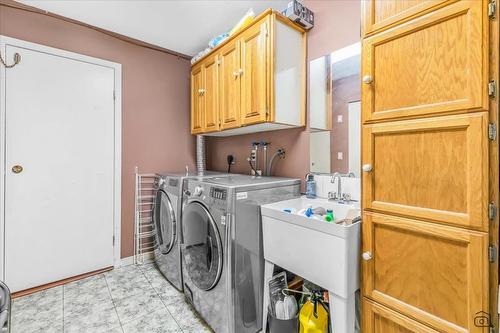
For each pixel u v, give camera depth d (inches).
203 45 105.2
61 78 84.4
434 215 35.9
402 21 38.8
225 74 82.3
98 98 92.0
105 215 95.0
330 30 68.1
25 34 77.9
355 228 43.9
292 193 71.3
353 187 62.8
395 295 40.8
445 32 34.6
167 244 84.8
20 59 77.1
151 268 98.0
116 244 97.6
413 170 38.3
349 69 63.7
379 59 41.8
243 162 100.5
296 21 70.3
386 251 41.8
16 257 78.0
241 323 56.5
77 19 85.9
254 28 70.1
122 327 64.1
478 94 31.8
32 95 79.4
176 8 80.4
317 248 46.5
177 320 67.1
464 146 33.4
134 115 100.9
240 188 56.7
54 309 71.2
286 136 81.1
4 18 74.7
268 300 57.9
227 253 55.1
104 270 95.0
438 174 35.7
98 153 92.7
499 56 31.0
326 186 68.8
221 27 91.2
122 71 97.4
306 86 74.7
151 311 70.7
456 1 33.5
